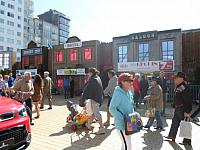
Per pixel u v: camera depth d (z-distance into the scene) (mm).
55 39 104938
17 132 4285
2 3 84438
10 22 87250
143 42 19969
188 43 18203
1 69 31562
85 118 7219
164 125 7941
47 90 11586
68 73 24141
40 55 27344
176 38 18312
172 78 16297
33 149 5285
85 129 7246
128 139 3869
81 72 23219
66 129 7246
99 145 5602
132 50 20516
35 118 9070
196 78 17094
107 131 6977
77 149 5297
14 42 88312
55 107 12367
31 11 99500
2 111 4137
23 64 29109
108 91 7594
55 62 26281
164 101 9680
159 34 19125
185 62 18172
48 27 101562
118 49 21500
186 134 5543
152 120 7383
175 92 5891
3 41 84188
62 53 25781
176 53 18234
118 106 3896
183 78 5781
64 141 5949
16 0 89938
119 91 3906
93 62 23125
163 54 18875
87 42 23641
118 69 19391
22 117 4516
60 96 21297
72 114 7863
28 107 7602
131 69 18641
